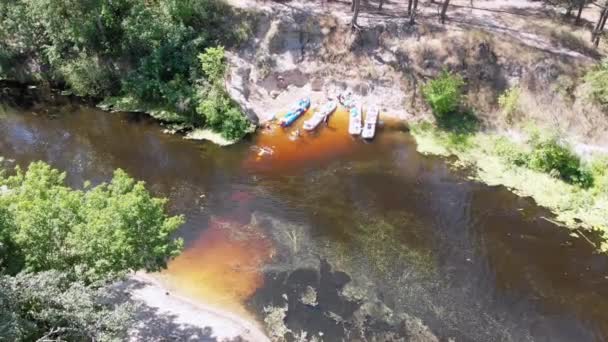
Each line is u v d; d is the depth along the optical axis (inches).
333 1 2036.2
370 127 1712.6
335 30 1895.9
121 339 834.2
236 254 1251.2
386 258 1258.0
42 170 1015.6
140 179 1507.1
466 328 1095.0
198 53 1822.1
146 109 1818.4
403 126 1745.8
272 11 1911.9
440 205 1428.4
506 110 1694.1
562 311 1143.0
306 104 1814.7
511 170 1556.3
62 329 769.6
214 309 1104.2
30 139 1688.0
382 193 1469.0
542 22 1914.4
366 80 1852.9
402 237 1321.4
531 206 1425.9
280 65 1883.6
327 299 1141.1
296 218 1370.6
